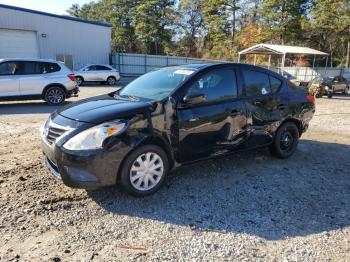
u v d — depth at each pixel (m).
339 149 6.75
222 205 4.02
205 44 56.81
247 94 5.07
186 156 4.43
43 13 26.62
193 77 4.52
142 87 4.85
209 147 4.63
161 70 5.21
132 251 3.07
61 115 4.09
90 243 3.18
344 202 4.24
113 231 3.39
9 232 3.31
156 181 4.19
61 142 3.73
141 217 3.68
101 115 3.84
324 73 35.44
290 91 5.76
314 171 5.33
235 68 5.02
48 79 12.36
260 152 6.17
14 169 4.92
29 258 2.94
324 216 3.85
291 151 5.93
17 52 26.05
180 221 3.62
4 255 2.97
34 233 3.31
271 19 40.38
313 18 37.88
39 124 8.52
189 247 3.16
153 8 52.84
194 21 57.62
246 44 45.34
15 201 3.91
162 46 55.84
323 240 3.36
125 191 4.05
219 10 46.81
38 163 5.21
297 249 3.20
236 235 3.39
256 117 5.16
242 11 48.00
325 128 9.06
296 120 5.85
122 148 3.79
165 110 4.16
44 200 3.95
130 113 3.92
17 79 11.81
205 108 4.51
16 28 25.52
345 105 16.19
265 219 3.73
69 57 28.86
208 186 4.54
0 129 7.74
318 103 17.11
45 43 27.25
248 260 3.00
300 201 4.21
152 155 4.10
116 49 59.00
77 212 3.74
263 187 4.58
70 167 3.69
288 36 41.88
